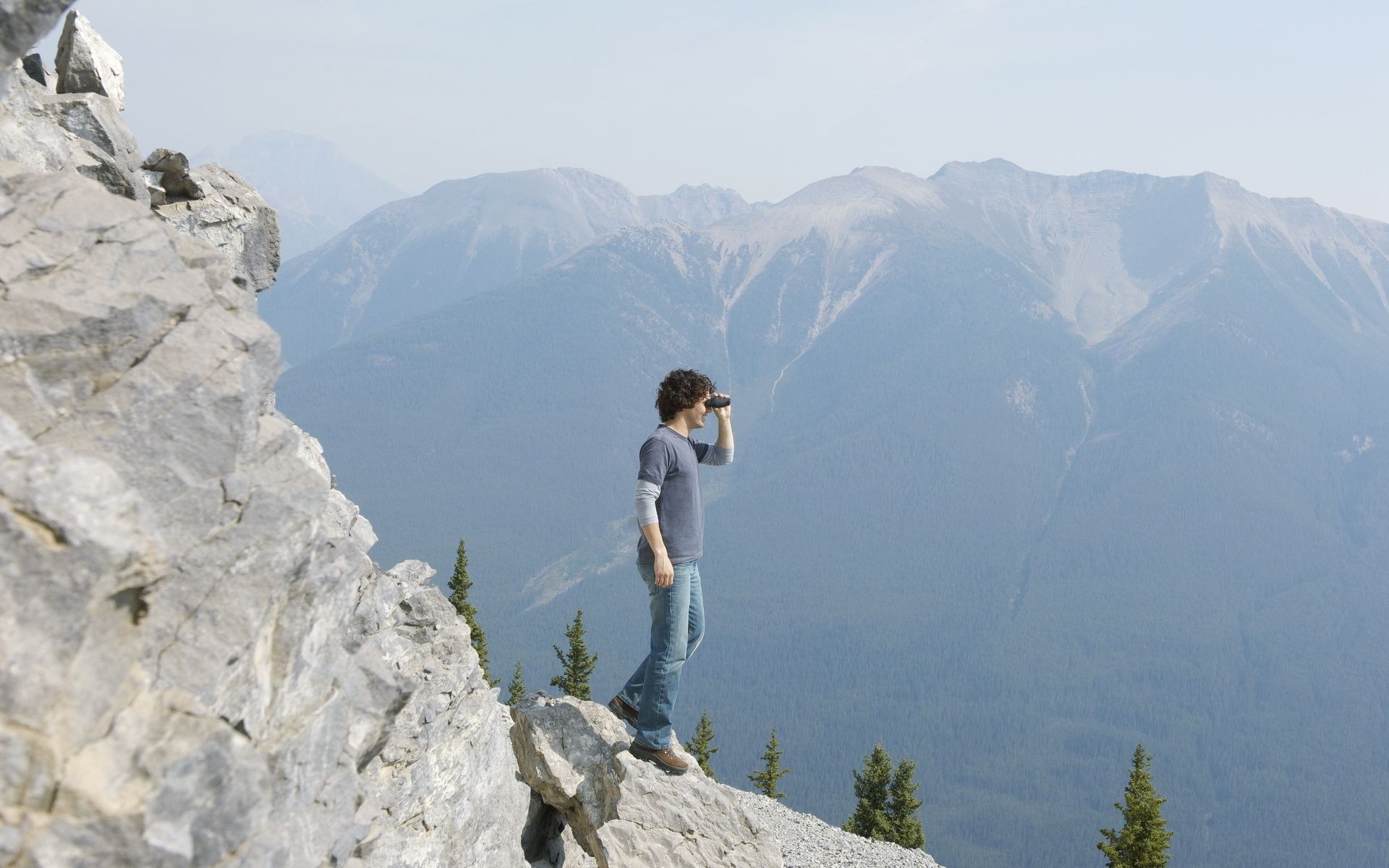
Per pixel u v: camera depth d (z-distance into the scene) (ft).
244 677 12.03
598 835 24.35
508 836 25.44
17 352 10.77
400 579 25.25
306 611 13.53
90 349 11.33
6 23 11.56
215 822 10.53
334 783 14.19
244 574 12.06
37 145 18.39
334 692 14.38
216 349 12.50
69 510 9.60
